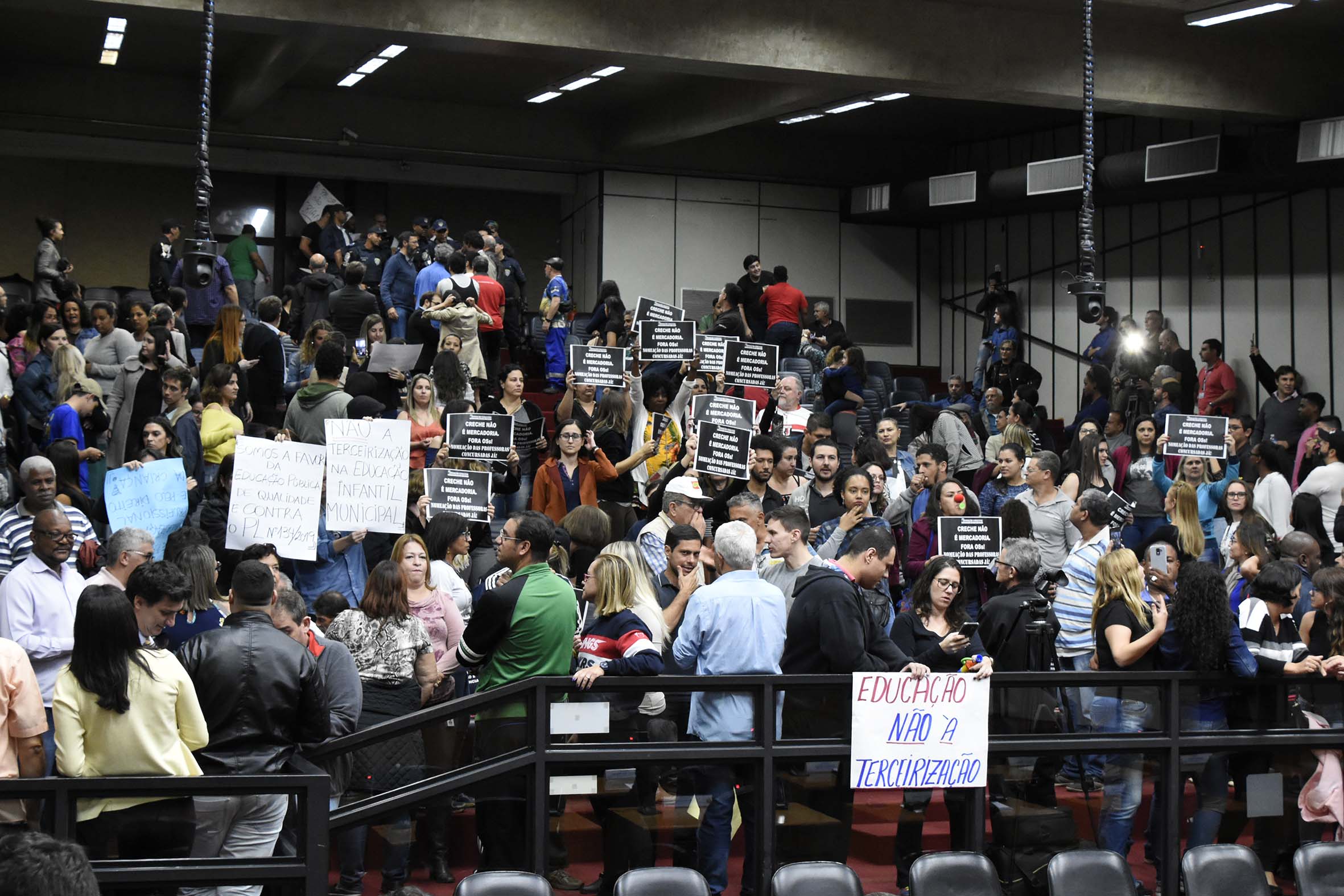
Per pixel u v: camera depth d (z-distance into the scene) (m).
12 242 19.36
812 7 13.32
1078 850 6.14
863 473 7.39
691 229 20.89
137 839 4.73
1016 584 6.82
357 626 6.02
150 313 12.62
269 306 10.23
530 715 5.64
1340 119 14.02
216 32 16.02
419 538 6.53
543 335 17.97
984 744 6.08
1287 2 12.27
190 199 20.14
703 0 13.01
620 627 5.88
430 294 12.62
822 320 16.66
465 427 8.20
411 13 12.14
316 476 7.16
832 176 21.31
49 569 5.80
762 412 10.80
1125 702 6.32
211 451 8.55
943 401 17.66
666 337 9.91
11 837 2.78
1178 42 14.23
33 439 10.39
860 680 5.94
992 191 18.62
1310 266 15.94
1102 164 16.81
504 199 21.73
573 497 8.83
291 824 4.95
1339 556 9.24
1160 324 17.11
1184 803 6.41
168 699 4.78
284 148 19.66
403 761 5.51
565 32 12.62
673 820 5.81
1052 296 19.66
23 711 4.83
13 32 16.64
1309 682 6.56
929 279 22.08
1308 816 6.57
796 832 5.87
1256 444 12.88
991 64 13.77
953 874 5.77
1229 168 15.23
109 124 18.48
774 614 5.95
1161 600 6.50
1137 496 10.55
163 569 4.86
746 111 17.03
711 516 8.24
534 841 5.62
